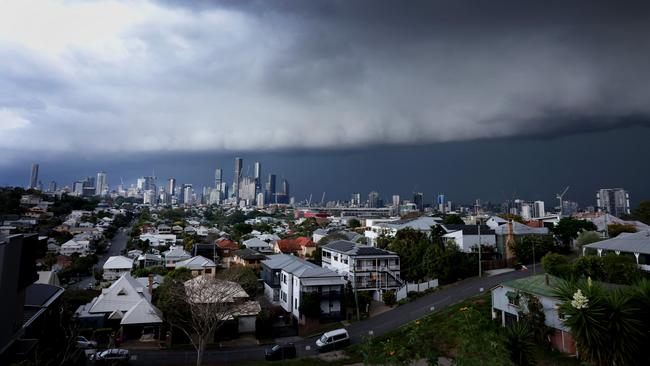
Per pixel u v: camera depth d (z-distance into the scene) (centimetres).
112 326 3969
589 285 1930
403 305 4431
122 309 4034
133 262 7894
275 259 5691
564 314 2020
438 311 3791
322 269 4406
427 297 4559
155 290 4716
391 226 7725
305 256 8494
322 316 4109
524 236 6034
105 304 4075
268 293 5241
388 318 4000
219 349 3481
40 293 2714
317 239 10694
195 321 3472
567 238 6206
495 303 3136
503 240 5881
